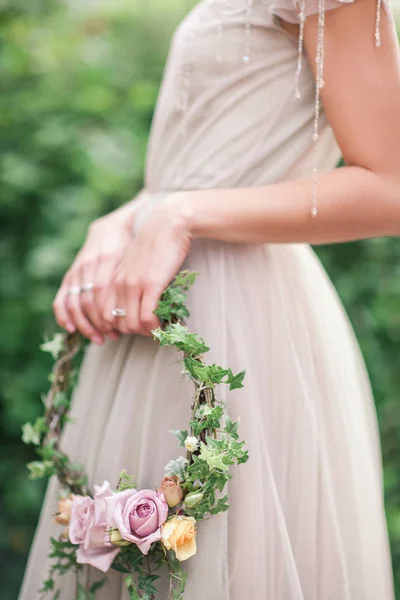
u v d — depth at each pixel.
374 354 1.89
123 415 1.06
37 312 1.98
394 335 1.93
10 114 2.07
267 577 0.99
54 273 1.95
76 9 2.24
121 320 1.04
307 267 1.16
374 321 1.89
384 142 0.96
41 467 1.10
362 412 1.18
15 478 2.03
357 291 1.89
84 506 1.00
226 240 1.02
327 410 1.09
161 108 1.14
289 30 1.03
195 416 0.94
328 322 1.16
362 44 0.95
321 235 1.00
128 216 1.21
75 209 1.97
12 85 2.12
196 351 0.95
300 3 0.96
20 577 2.06
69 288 1.14
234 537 0.99
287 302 1.09
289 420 1.05
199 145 1.08
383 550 1.14
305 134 1.06
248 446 1.00
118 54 2.17
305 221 0.99
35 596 1.13
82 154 2.00
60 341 1.17
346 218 0.98
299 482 1.04
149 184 1.19
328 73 0.98
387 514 1.86
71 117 2.08
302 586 1.03
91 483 1.08
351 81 0.96
